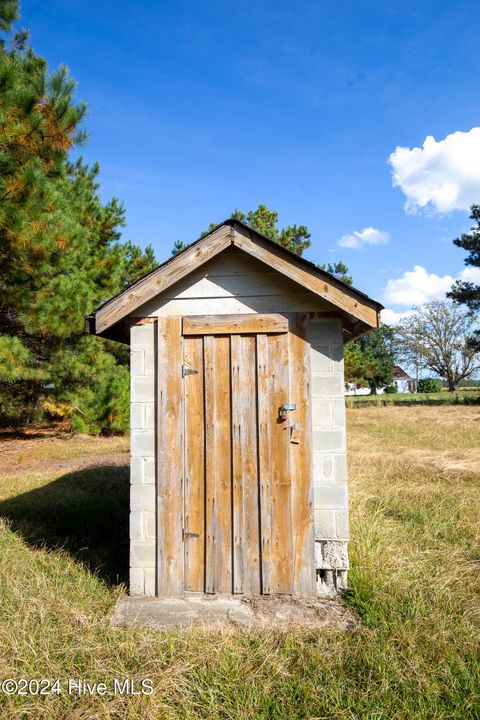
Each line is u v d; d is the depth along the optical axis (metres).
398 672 2.70
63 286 10.05
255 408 3.87
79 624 3.25
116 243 15.59
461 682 2.65
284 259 3.72
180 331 3.96
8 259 8.92
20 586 3.74
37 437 13.72
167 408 3.91
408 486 6.98
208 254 3.78
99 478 8.03
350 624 3.26
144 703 2.50
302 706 2.48
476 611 3.36
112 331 4.49
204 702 2.54
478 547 4.60
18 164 7.51
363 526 4.87
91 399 12.46
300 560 3.73
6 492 7.12
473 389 45.66
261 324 3.90
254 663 2.84
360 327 4.11
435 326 41.00
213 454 3.85
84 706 2.50
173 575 3.78
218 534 3.79
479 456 9.38
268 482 3.79
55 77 7.55
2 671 2.73
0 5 9.40
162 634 3.15
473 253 24.69
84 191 13.35
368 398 33.06
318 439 3.83
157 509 3.84
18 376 9.69
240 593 3.74
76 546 4.86
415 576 3.90
